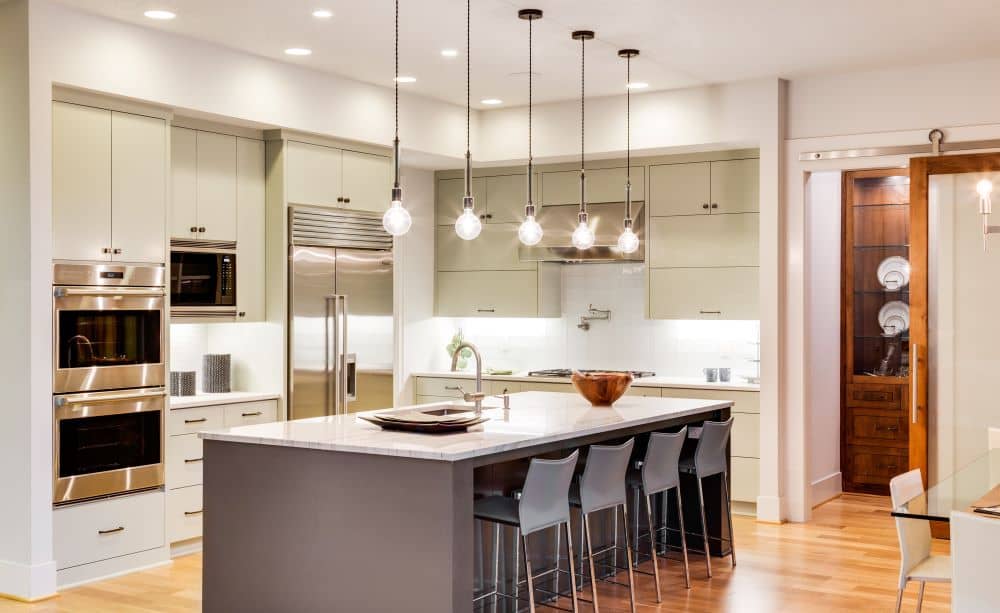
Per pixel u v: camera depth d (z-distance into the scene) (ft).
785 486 23.62
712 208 25.23
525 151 26.58
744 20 18.62
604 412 17.90
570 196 27.22
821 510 24.97
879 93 22.58
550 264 28.19
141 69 18.74
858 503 25.90
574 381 19.07
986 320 21.68
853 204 27.40
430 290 29.22
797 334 23.50
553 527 17.35
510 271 28.07
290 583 14.51
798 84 23.49
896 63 21.98
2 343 17.34
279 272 22.21
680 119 24.45
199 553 20.38
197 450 20.33
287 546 14.53
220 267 21.33
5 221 17.30
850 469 27.53
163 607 16.57
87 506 18.01
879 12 18.13
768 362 23.44
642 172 26.17
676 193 25.72
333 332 23.36
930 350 22.21
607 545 19.12
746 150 24.80
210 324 23.44
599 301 28.45
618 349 28.17
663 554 20.42
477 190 28.53
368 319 24.52
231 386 22.91
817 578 18.47
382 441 13.93
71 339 17.65
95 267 18.06
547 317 28.02
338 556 14.02
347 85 23.22
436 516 13.12
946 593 17.48
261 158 22.27
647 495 17.15
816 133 23.29
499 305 28.25
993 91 21.44
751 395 23.85
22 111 16.99
